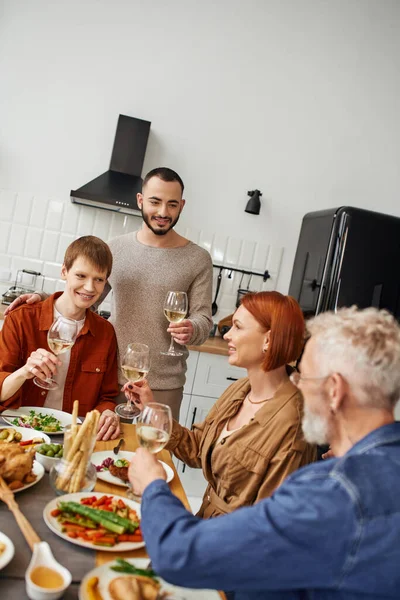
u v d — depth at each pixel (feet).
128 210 11.75
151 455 3.91
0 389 5.72
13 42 11.88
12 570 3.26
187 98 12.66
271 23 12.88
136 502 4.34
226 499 5.12
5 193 12.12
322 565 2.75
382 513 2.73
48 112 12.14
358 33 13.33
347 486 2.79
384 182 13.74
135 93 12.42
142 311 8.17
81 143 12.31
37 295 7.16
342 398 3.14
